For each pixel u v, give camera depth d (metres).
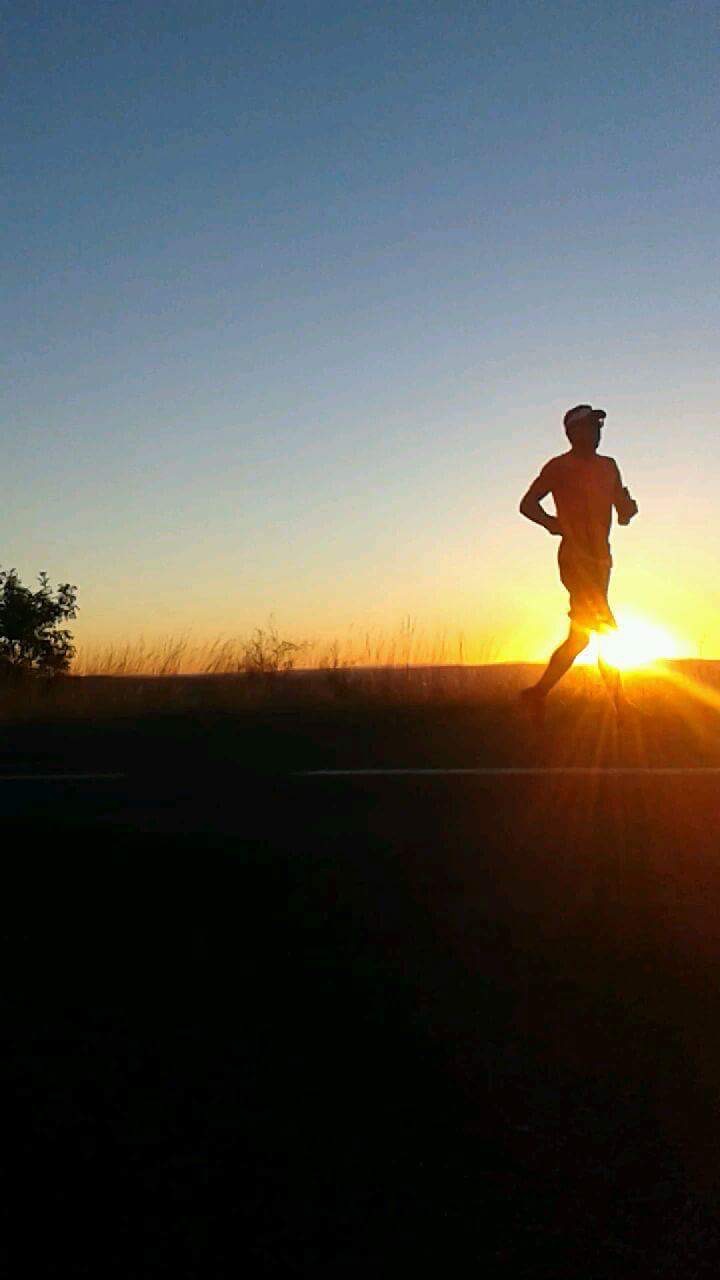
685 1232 4.25
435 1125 4.92
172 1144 4.82
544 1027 5.73
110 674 21.09
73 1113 5.06
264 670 19.23
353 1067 5.39
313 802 9.37
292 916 7.08
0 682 18.92
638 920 6.94
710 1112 4.98
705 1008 5.91
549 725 12.81
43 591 25.42
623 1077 5.28
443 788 9.63
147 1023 5.85
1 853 8.32
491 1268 4.10
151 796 9.82
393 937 6.77
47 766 11.76
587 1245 4.20
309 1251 4.20
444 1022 5.79
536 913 7.06
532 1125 4.91
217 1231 4.30
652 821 8.55
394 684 17.06
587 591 12.01
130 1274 4.12
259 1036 5.70
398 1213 4.38
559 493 12.03
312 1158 4.71
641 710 13.37
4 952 6.72
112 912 7.23
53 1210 4.45
